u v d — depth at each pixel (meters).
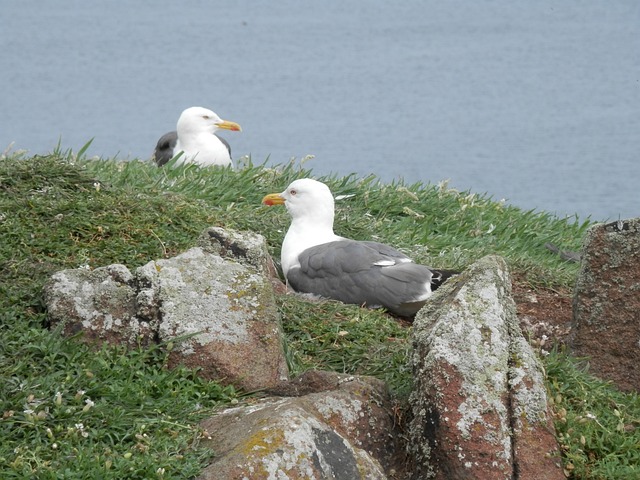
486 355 9.48
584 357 11.41
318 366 11.16
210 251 11.91
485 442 9.25
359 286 12.77
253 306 10.69
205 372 10.29
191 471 8.74
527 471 9.25
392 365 11.02
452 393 9.35
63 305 10.71
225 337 10.45
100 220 12.90
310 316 11.90
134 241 12.70
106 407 9.63
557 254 16.59
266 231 14.52
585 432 9.96
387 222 16.31
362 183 17.50
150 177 15.74
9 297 11.04
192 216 13.68
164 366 10.30
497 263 10.04
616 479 9.60
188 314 10.52
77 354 10.23
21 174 13.62
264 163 17.67
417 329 10.01
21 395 9.63
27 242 12.24
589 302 11.45
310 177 17.48
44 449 9.09
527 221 17.81
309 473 8.66
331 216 13.93
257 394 10.20
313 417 9.09
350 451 9.00
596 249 11.38
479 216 17.31
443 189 17.86
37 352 10.27
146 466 8.79
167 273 10.72
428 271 12.73
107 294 10.71
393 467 9.66
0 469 8.80
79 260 12.09
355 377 10.10
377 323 11.98
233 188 15.98
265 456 8.65
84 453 9.00
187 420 9.59
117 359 10.25
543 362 10.66
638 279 11.22
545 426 9.43
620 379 11.30
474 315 9.62
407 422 9.84
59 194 13.41
